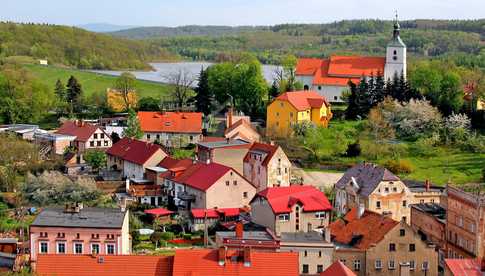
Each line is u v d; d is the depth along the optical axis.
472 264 122.50
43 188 188.00
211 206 175.12
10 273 107.12
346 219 150.12
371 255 135.88
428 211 163.12
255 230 156.50
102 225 134.25
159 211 176.62
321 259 133.50
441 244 154.88
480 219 141.50
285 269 113.44
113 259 114.62
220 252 114.00
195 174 183.75
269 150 195.12
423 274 137.62
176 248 155.38
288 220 158.12
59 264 113.69
